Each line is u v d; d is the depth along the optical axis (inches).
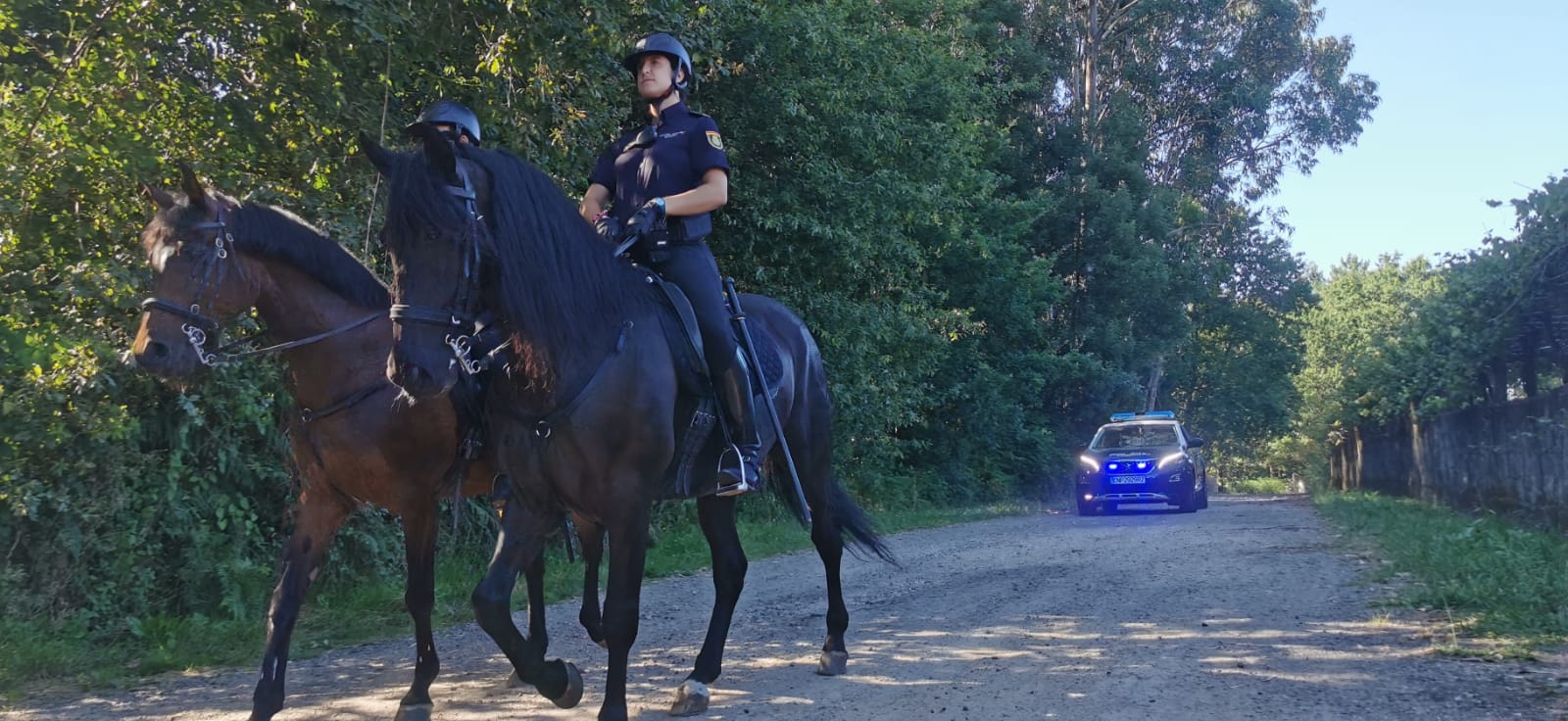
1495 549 321.4
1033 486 1071.0
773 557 459.5
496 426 162.6
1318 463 1608.0
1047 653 221.8
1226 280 1427.2
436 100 363.9
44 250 260.8
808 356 222.2
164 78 299.3
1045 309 1056.8
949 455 960.9
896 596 319.3
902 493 852.6
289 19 297.4
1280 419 1556.3
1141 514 691.4
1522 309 450.3
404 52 326.3
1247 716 169.5
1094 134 1177.4
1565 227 417.7
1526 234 436.5
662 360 166.7
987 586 328.8
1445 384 551.2
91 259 256.1
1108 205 1096.2
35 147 250.2
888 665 217.2
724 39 510.3
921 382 837.8
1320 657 208.8
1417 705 171.9
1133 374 1174.3
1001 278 950.4
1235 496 1218.6
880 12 654.5
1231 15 1317.7
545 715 184.1
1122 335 1141.7
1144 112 1315.2
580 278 156.2
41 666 230.2
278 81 306.3
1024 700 184.1
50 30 274.4
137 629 261.0
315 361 182.9
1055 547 445.1
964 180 801.6
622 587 159.6
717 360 176.7
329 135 326.0
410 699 180.7
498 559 156.3
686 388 172.7
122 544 273.0
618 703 159.6
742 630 267.6
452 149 144.3
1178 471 679.1
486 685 211.2
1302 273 1509.6
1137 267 1088.2
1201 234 1344.7
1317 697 180.1
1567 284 423.5
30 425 247.8
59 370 246.7
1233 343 1482.5
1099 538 480.1
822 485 221.1
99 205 268.5
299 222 182.2
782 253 594.6
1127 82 1306.6
